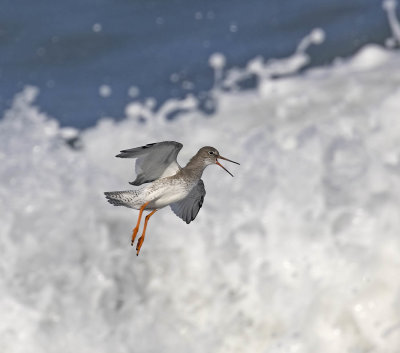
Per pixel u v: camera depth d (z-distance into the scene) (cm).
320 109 1686
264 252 1337
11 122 1806
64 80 1975
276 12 2139
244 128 1677
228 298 1317
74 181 1561
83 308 1332
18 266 1381
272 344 1247
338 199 1352
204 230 1395
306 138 1529
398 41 1956
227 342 1280
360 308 1219
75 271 1375
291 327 1251
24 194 1503
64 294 1345
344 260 1274
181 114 1797
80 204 1483
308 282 1280
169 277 1364
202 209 1427
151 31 2127
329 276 1271
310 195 1379
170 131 1730
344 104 1680
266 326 1273
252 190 1437
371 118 1549
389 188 1345
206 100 1836
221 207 1423
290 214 1362
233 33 2084
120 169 1620
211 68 1955
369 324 1205
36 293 1343
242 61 1964
